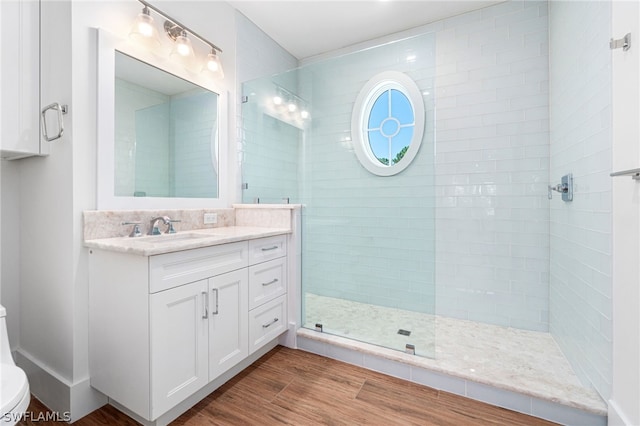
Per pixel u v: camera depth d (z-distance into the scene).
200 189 2.12
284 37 2.80
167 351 1.24
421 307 2.06
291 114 2.44
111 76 1.54
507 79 2.24
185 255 1.32
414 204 2.10
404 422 1.35
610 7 1.26
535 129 2.16
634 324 1.08
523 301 2.21
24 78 1.40
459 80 2.41
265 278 1.86
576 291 1.63
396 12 2.40
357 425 1.33
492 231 2.31
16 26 1.38
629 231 1.11
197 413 1.40
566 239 1.80
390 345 1.86
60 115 1.37
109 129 1.53
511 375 1.54
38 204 1.53
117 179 1.62
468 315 2.39
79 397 1.37
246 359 1.81
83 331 1.40
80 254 1.39
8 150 1.35
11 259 1.61
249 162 2.49
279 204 2.22
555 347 1.89
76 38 1.40
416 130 2.10
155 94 1.82
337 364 1.86
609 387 1.26
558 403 1.34
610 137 1.26
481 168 2.34
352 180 2.26
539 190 2.16
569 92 1.74
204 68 2.10
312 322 2.16
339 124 2.32
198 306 1.38
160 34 1.84
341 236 2.26
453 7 2.33
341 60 2.34
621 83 1.16
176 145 1.95
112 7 1.57
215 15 2.22
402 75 2.16
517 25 2.21
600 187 1.35
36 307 1.54
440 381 1.60
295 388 1.60
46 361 1.49
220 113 2.27
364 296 2.21
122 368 1.28
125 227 1.58
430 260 2.04
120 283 1.28
